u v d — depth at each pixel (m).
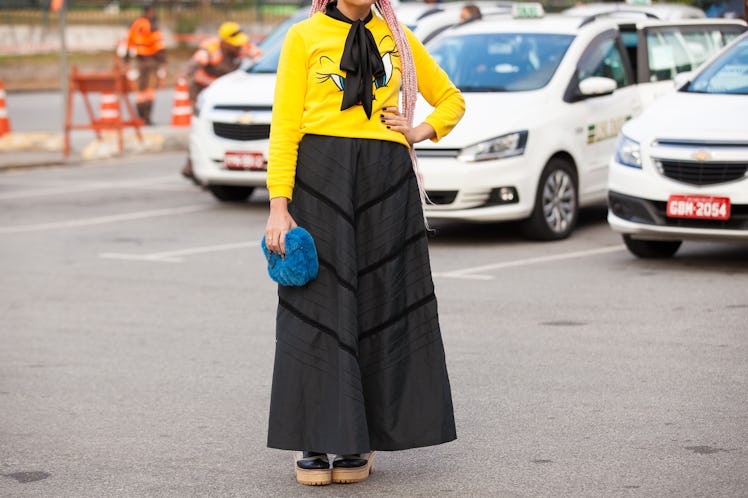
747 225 14.94
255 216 21.36
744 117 15.35
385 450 7.99
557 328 12.62
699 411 9.62
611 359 11.31
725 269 15.66
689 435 9.02
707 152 15.02
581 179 18.80
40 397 10.48
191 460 8.77
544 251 17.42
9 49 59.28
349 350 7.77
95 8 62.50
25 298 14.80
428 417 7.98
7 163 28.91
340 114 7.88
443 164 17.48
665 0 33.53
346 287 7.80
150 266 16.80
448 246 18.08
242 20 65.44
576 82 19.05
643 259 16.58
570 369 11.00
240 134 21.61
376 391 7.94
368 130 7.91
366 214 7.91
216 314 13.73
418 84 8.34
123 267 16.73
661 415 9.54
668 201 15.29
